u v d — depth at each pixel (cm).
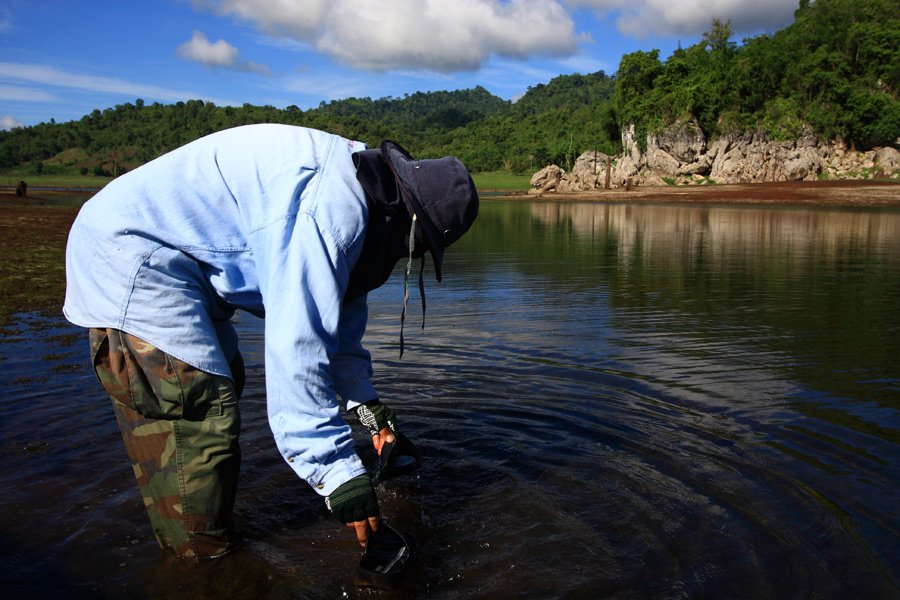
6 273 794
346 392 256
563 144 9900
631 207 3716
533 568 208
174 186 188
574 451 292
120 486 256
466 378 394
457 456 288
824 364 434
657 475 268
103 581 202
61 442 292
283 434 183
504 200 5269
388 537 205
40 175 13562
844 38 6738
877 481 262
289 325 177
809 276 868
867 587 196
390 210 190
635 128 6744
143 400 193
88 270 190
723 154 6425
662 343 489
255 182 186
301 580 205
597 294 727
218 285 197
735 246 1320
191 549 212
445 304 659
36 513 236
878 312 616
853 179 5944
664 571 205
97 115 17862
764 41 6638
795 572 203
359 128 15175
